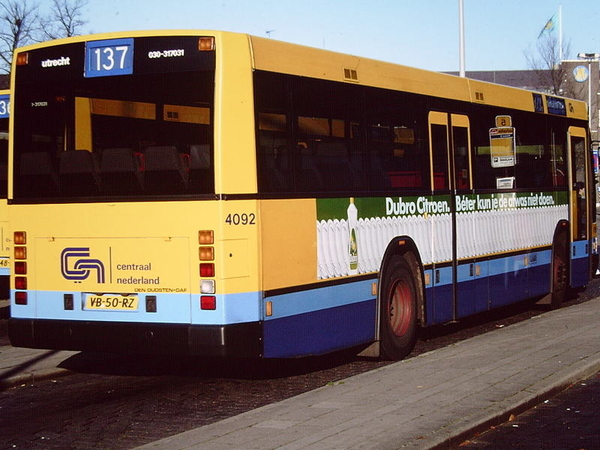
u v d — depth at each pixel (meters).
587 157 16.92
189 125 8.63
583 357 9.80
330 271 9.77
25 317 9.33
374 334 10.62
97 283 8.95
